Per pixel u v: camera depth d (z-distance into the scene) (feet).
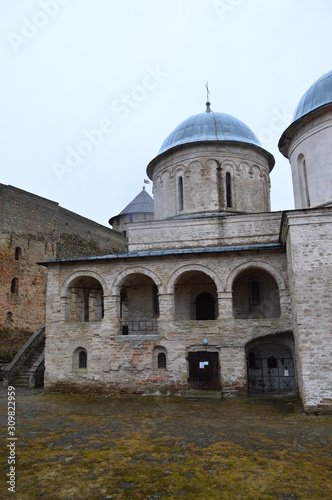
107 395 63.98
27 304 98.78
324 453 35.06
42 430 43.96
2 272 93.45
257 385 64.59
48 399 61.87
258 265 62.95
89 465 33.12
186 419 47.96
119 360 65.21
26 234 102.22
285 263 62.03
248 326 61.46
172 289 65.31
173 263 66.13
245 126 86.84
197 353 62.49
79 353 68.33
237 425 44.73
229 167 81.10
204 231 74.74
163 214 84.28
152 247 76.18
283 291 61.11
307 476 30.32
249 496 27.27
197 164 80.89
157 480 30.01
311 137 56.95
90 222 131.13
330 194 53.78
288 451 35.68
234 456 34.71
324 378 47.57
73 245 120.16
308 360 48.29
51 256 109.50
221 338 61.93
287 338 61.98
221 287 63.52
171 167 83.71
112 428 44.52
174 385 62.34
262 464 32.76
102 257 67.97
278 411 51.24
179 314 72.59
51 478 30.48
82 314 85.51
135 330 73.97
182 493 27.84
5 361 87.04
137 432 42.68
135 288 75.77
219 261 64.44
